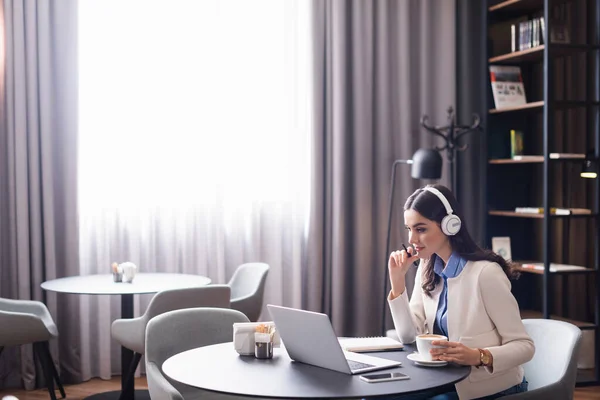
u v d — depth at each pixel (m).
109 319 4.75
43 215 4.59
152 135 4.83
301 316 2.06
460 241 2.36
